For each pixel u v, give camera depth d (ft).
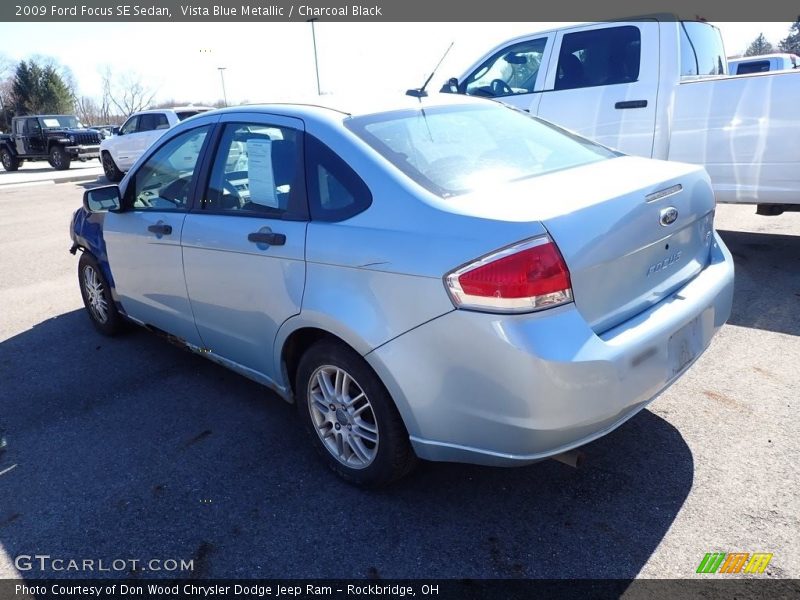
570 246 7.20
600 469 9.36
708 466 9.24
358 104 9.98
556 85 20.43
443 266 7.30
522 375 6.97
